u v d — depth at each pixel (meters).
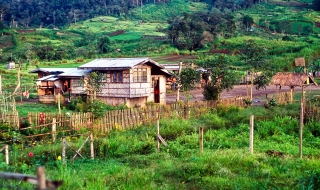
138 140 18.28
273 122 21.36
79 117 20.22
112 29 143.50
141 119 22.11
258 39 92.62
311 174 10.37
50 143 17.52
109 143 16.52
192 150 16.27
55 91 35.12
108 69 30.08
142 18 167.25
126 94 29.98
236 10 161.12
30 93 42.38
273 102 27.61
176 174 11.79
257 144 17.50
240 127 20.91
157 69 33.44
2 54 87.12
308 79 30.06
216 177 11.05
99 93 31.53
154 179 11.12
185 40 92.81
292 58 65.44
